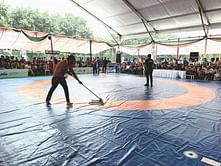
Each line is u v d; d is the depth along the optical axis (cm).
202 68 1455
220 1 1220
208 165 248
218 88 984
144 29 1867
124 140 321
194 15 1432
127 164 246
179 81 1316
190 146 303
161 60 1955
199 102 637
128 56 2620
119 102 612
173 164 249
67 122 406
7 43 1742
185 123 417
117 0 1534
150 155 271
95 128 375
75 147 292
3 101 593
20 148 286
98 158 260
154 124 407
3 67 1334
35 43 1784
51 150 281
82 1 1698
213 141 323
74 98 654
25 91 776
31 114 458
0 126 375
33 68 1522
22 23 3083
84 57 2309
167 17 1585
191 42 1580
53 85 545
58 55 2084
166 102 627
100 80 1241
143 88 924
